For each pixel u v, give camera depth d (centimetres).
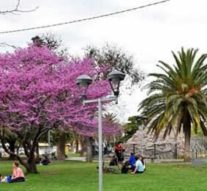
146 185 2116
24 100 2656
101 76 3269
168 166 3538
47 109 2677
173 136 4900
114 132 3562
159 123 4153
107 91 2800
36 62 2903
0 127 2808
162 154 4900
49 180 2436
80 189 1984
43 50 2947
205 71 4184
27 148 2964
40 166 3912
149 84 4238
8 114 2723
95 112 2898
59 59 2970
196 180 2369
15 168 2403
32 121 2689
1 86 2605
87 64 3011
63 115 2719
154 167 3438
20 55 2883
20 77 2653
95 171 3089
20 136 2981
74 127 2914
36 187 2097
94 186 2102
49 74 2831
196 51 4197
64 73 2844
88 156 4984
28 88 2645
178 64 4203
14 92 2623
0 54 2859
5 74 2650
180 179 2430
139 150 5028
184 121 4169
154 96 4197
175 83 4188
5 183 2311
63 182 2317
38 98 2661
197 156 4791
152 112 4228
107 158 5266
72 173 2928
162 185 2112
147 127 4912
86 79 1462
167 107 4044
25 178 2503
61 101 2767
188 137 4184
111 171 2941
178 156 4853
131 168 2925
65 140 5778
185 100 4084
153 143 4950
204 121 4206
